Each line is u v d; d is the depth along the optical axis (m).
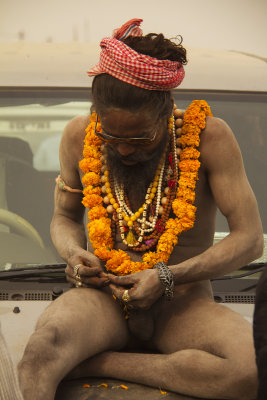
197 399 2.46
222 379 2.40
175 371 2.46
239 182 2.79
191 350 2.49
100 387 2.52
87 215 3.14
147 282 2.59
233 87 3.67
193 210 2.75
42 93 3.57
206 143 2.78
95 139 2.84
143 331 2.73
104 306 2.69
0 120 3.49
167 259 2.77
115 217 2.83
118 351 2.81
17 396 1.84
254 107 3.56
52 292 3.03
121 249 2.84
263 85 3.70
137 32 2.68
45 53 4.00
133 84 2.48
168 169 2.79
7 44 4.17
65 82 3.64
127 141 2.55
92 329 2.58
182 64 2.69
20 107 3.52
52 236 2.97
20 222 3.26
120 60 2.47
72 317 2.53
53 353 2.37
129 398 2.43
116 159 2.70
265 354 1.87
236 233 2.77
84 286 2.75
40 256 3.19
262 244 2.82
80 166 2.86
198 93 3.60
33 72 3.73
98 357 2.59
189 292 2.80
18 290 3.05
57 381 2.36
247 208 2.77
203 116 2.79
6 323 2.79
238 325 2.56
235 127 3.49
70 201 3.02
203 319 2.65
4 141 3.44
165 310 2.76
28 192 3.33
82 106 3.52
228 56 4.11
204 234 2.88
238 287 3.10
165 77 2.52
